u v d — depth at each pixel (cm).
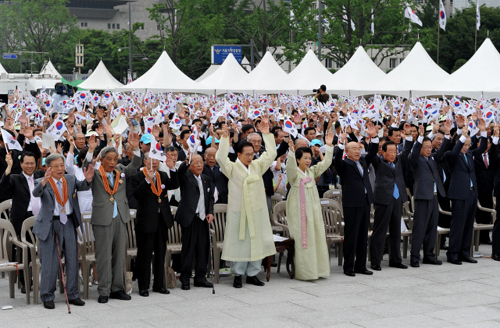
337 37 4456
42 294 749
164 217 809
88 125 1323
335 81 2755
